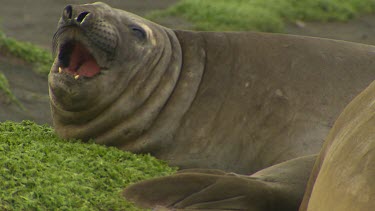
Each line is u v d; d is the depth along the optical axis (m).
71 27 27.47
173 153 28.19
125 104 28.39
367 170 17.06
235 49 29.97
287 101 28.61
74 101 27.83
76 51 28.03
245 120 28.38
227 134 28.22
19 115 37.34
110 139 28.36
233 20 56.78
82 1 50.97
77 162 23.30
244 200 21.75
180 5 58.69
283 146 27.84
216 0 60.84
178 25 56.31
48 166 22.55
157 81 28.95
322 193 18.19
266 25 57.25
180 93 28.98
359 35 59.31
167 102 28.80
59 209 20.75
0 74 40.28
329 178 18.11
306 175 22.78
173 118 28.53
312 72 29.27
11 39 44.94
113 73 28.19
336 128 19.88
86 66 28.11
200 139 28.22
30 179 21.38
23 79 41.94
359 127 18.39
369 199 16.69
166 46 29.66
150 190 21.81
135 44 28.66
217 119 28.48
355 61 29.77
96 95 27.98
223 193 21.73
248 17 57.25
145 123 28.39
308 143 27.84
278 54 29.73
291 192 22.22
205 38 30.47
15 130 26.50
